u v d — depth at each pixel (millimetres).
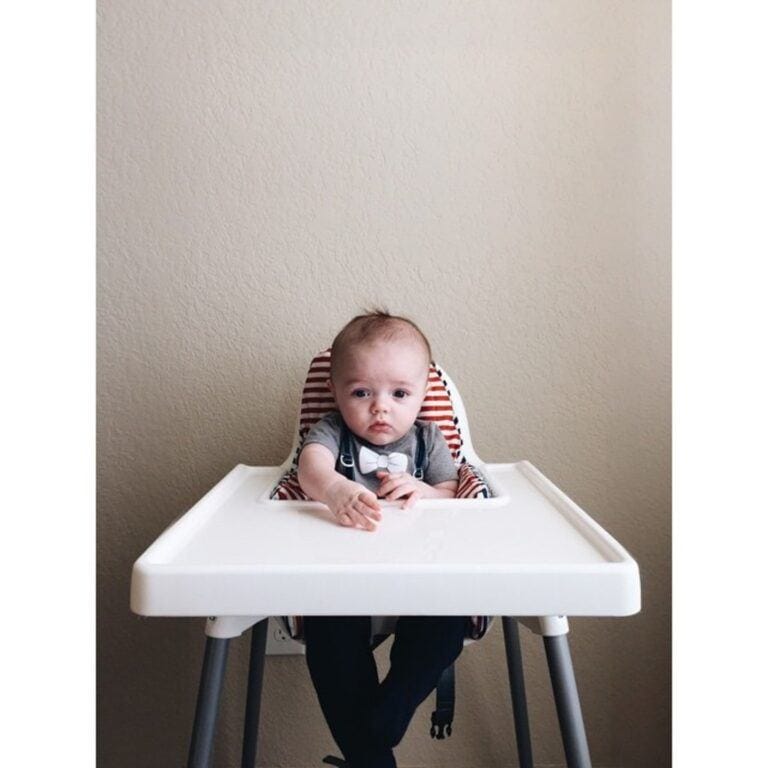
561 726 738
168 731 1323
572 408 1310
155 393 1303
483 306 1301
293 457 1091
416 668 858
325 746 1328
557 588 643
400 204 1290
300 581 640
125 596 1313
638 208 1292
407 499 865
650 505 1313
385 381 961
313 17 1273
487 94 1283
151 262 1290
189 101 1278
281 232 1290
